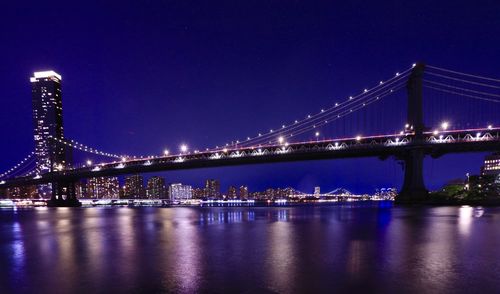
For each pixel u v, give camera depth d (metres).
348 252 23.42
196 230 38.38
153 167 124.69
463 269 18.61
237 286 16.14
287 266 19.61
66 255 24.00
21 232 39.53
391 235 31.34
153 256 22.91
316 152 98.62
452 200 89.62
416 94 94.12
